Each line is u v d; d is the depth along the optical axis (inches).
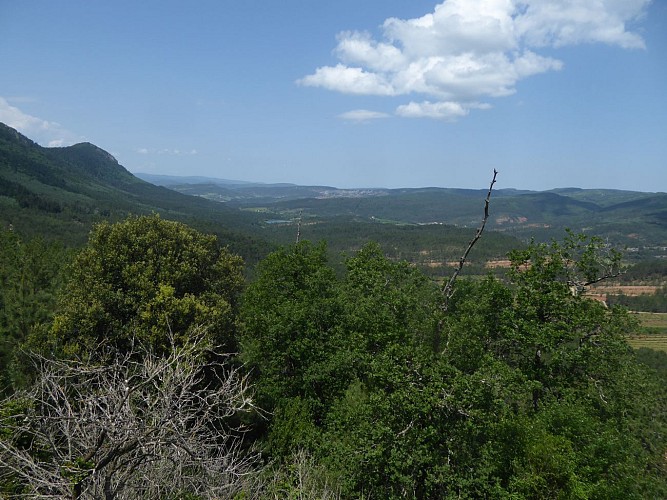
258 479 338.3
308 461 486.9
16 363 582.6
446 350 554.6
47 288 903.1
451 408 426.3
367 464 442.3
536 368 593.9
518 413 499.2
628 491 394.9
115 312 734.5
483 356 503.2
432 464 421.7
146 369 243.1
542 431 407.2
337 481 439.8
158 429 204.4
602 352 576.7
